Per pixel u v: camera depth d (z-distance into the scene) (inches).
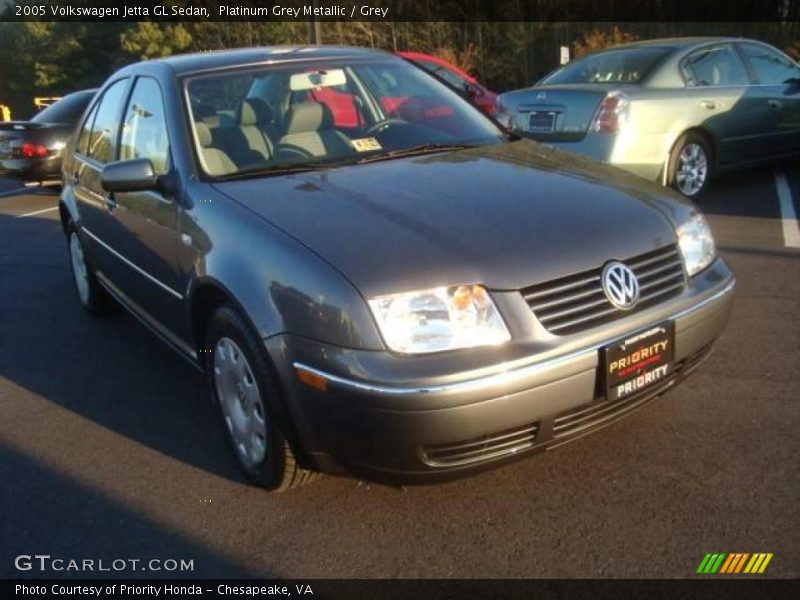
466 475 104.1
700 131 289.4
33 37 1475.1
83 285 216.1
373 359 98.0
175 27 1103.0
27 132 406.3
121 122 173.9
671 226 120.0
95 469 135.9
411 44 915.4
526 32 909.8
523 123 294.7
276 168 138.3
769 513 109.8
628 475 120.8
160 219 141.9
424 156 144.2
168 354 186.9
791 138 320.2
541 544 107.0
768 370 152.7
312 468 114.1
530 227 110.7
